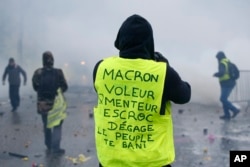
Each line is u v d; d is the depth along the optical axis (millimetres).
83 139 7043
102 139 2113
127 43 2080
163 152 2051
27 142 6824
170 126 2107
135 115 2041
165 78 2016
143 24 2068
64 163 5488
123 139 2061
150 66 2041
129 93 2055
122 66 2078
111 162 2088
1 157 5812
